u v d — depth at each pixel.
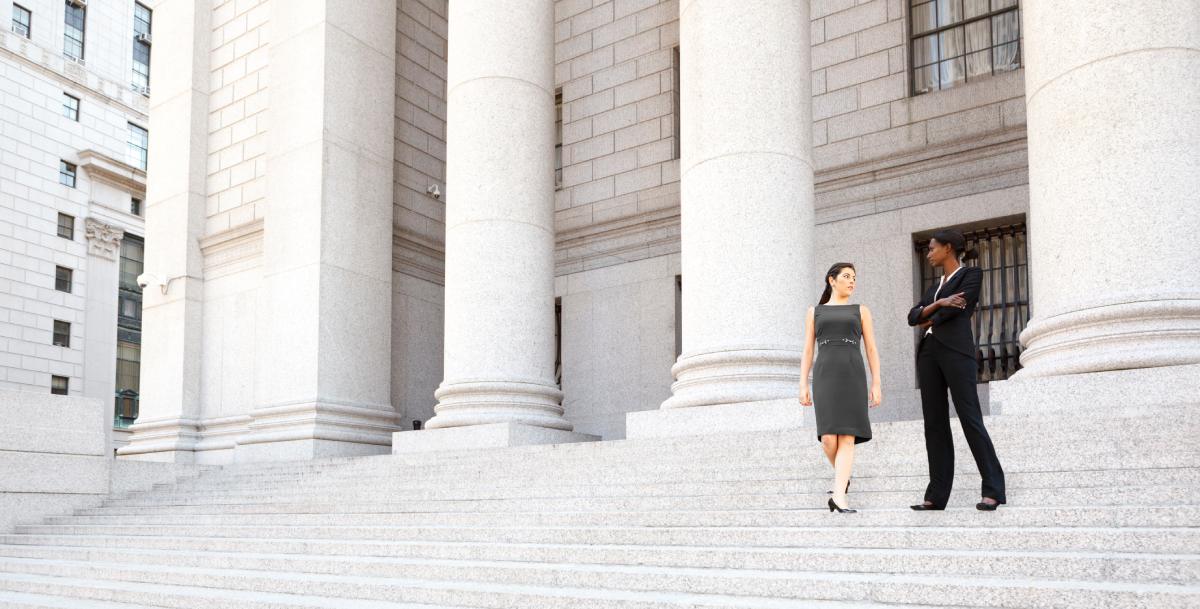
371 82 18.19
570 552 7.21
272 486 13.36
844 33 17.02
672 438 10.16
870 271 15.97
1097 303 8.44
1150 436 6.90
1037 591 4.89
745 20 11.60
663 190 18.89
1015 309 14.82
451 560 7.72
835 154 16.70
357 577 7.45
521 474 10.61
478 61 14.77
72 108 44.12
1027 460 7.23
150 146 21.00
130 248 46.41
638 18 19.83
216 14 20.80
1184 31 8.57
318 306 16.66
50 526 12.85
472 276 14.26
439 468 11.73
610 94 20.02
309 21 17.78
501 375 13.98
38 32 42.62
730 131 11.42
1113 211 8.49
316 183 17.08
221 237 19.47
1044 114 9.13
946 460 6.61
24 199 41.31
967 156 15.31
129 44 47.16
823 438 7.16
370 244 17.66
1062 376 8.39
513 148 14.53
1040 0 9.31
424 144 19.77
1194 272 8.26
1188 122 8.45
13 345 40.22
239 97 19.95
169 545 10.34
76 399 14.58
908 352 15.35
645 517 7.80
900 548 6.18
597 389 19.11
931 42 16.30
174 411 19.14
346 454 16.45
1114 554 5.32
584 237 19.86
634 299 18.92
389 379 17.61
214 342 19.31
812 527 6.84
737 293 11.13
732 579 5.86
